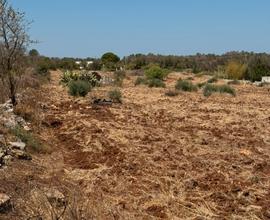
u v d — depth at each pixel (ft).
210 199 29.94
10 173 30.63
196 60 257.55
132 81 135.23
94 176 33.83
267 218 27.09
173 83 130.00
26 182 29.09
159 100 82.28
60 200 26.35
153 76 140.05
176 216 27.27
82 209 25.85
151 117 60.85
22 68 58.49
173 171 35.17
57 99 77.92
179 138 47.16
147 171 35.22
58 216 23.75
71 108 67.21
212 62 241.76
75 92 83.82
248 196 30.50
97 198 28.96
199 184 32.42
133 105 73.92
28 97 66.13
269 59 169.07
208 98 87.45
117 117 59.88
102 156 39.47
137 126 53.47
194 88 103.04
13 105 53.98
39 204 24.98
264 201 29.58
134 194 30.45
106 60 236.02
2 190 26.71
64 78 109.60
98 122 54.75
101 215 26.08
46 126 52.24
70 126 52.19
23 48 56.18
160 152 41.06
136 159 38.45
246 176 34.53
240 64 156.76
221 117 61.77
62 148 42.93
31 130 46.60
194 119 59.88
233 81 130.00
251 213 27.66
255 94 98.27
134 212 27.53
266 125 55.88
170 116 62.18
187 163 37.60
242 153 40.96
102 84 112.98
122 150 41.47
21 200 25.70
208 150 42.22
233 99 86.63
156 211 27.81
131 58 254.88
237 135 49.32
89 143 44.01
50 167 35.50
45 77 117.91
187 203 29.07
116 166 36.24
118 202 28.73
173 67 247.91
